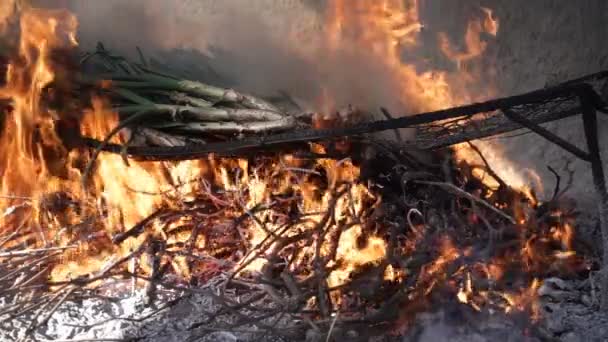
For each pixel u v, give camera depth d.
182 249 1.67
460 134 1.75
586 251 1.71
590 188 2.11
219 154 1.65
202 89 1.74
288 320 1.50
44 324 1.47
